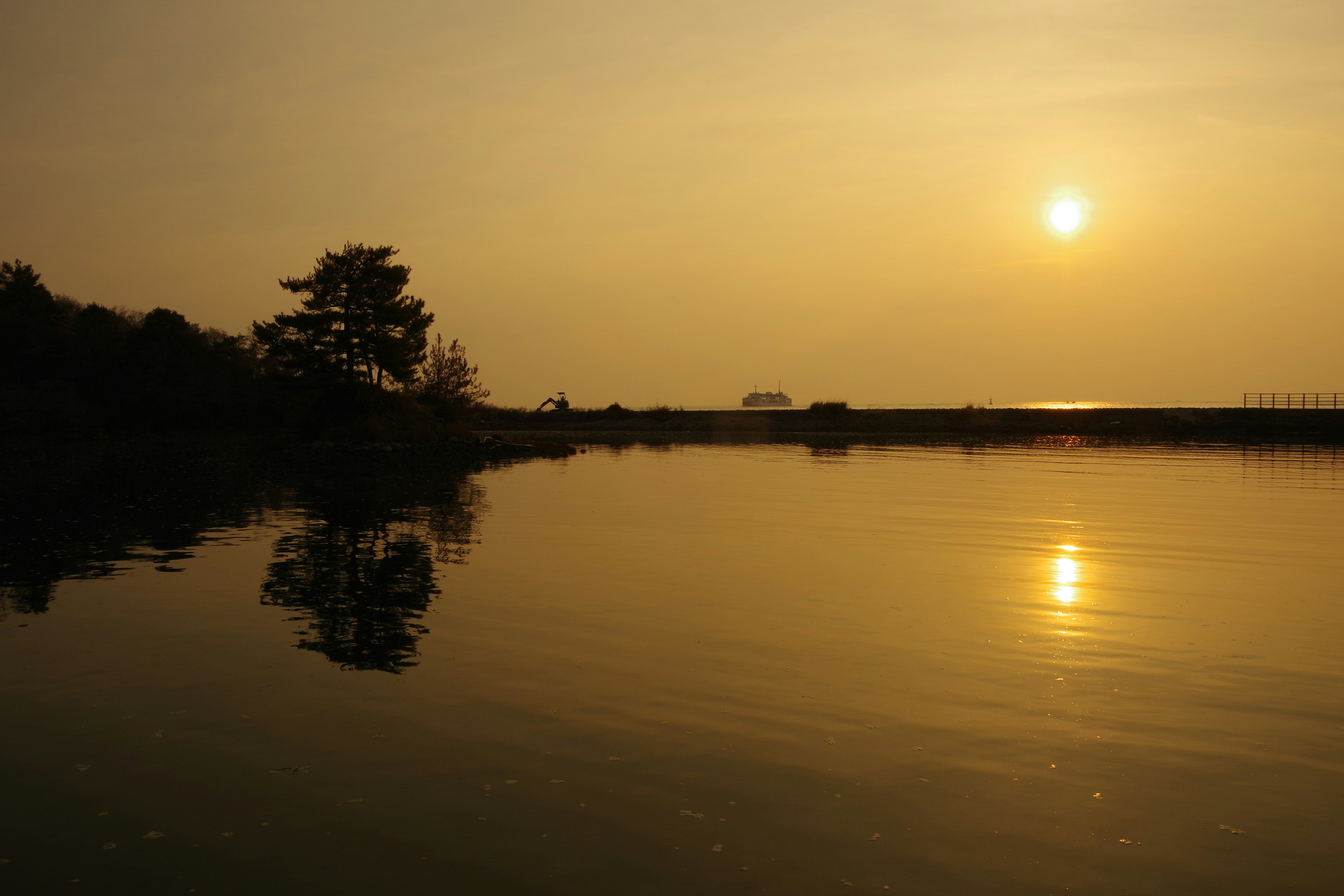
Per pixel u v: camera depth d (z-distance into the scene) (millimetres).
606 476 39594
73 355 79000
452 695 9445
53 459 49094
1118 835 6559
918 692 9602
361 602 13852
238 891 5836
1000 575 16203
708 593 14562
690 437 81500
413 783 7363
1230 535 21469
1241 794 7211
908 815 6836
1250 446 65188
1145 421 86188
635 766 7676
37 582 15477
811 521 23891
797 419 98688
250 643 11453
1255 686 9836
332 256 54906
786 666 10492
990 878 5984
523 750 8008
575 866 6109
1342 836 6555
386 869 6094
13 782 7418
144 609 13391
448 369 70062
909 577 16000
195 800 7098
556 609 13391
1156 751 8047
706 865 6113
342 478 38406
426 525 22969
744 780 7402
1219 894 5820
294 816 6828
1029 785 7355
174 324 92688
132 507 27219
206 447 60375
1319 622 12695
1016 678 10055
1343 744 8188
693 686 9750
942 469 44031
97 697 9430
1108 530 22266
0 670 10367
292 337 55781
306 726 8594
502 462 49156
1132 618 12938
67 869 6125
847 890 5832
